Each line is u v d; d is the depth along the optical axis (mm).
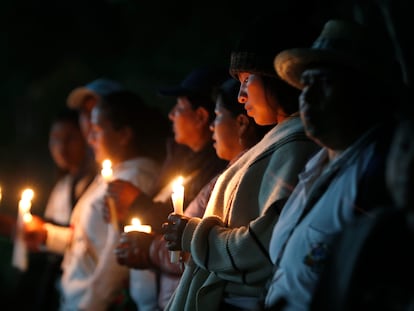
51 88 13312
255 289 3494
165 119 6137
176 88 4852
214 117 4770
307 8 3928
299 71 3170
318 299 2525
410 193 2299
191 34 10562
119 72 12109
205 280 3760
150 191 5379
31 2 13422
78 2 12992
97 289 5590
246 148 4082
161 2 11109
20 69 13664
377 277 2404
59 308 6738
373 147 2895
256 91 3650
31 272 9703
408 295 2363
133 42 11812
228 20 10234
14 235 6812
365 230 2461
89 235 5855
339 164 2967
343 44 3102
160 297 4828
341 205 2859
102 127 5922
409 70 5035
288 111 3650
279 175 3477
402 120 2453
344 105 2977
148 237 4586
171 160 5207
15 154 13375
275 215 3408
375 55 3096
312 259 2855
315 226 2895
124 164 5840
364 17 6398
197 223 3662
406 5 5211
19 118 13578
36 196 12781
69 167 7188
